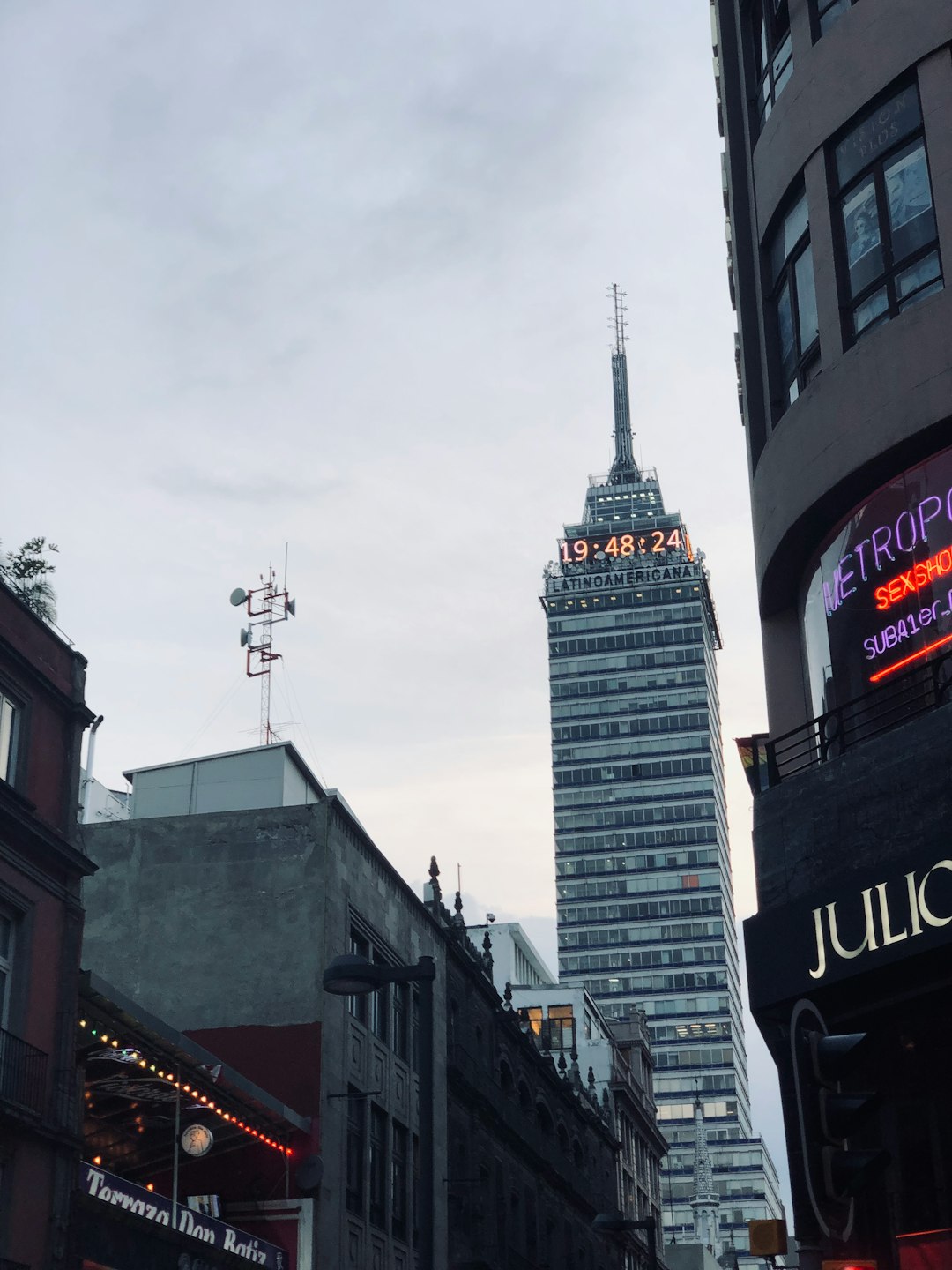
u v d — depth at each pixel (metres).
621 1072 85.56
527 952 94.62
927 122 24.62
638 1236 82.00
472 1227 49.12
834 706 25.17
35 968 26.69
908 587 23.72
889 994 22.08
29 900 26.84
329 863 40.84
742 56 30.61
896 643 23.81
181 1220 29.58
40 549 32.75
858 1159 9.94
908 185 24.98
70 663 29.81
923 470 23.77
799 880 23.14
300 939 39.75
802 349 27.02
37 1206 25.19
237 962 39.75
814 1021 10.36
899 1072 22.22
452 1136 48.88
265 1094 33.81
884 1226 21.69
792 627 27.67
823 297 25.91
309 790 47.66
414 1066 46.09
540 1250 59.22
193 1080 30.81
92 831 42.16
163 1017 39.28
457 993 51.56
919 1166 21.55
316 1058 38.00
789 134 27.53
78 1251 26.22
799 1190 22.75
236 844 41.28
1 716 27.36
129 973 40.09
